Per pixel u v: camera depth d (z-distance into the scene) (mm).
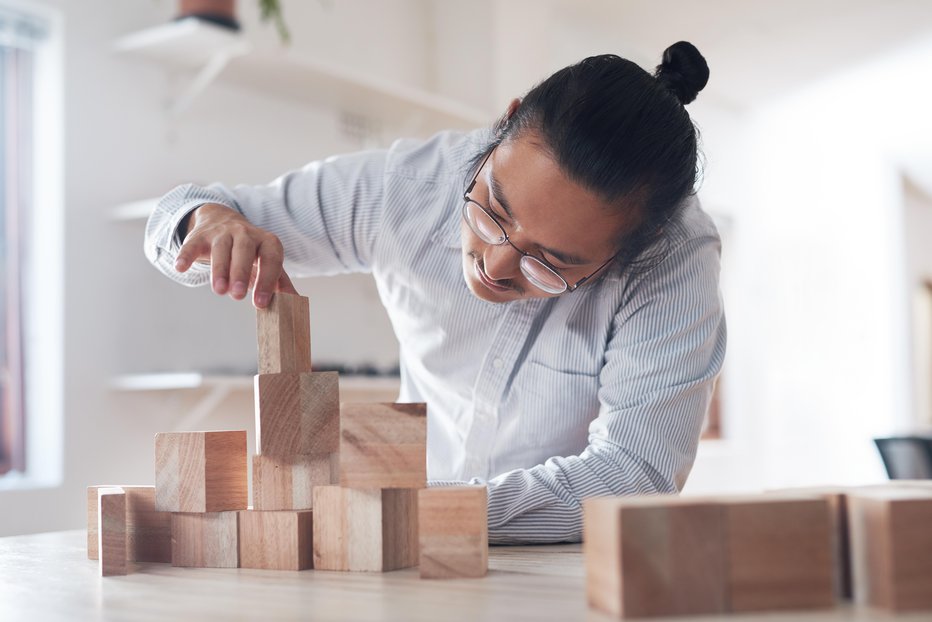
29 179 2936
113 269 3006
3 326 2895
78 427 2889
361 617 777
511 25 4223
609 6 4621
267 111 3512
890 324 7438
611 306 1396
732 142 6480
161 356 3131
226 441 1132
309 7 3770
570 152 1090
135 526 1167
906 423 7477
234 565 1096
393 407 1024
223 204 1501
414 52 4273
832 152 7203
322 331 3682
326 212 1575
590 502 812
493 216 1152
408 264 1526
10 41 2854
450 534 981
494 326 1484
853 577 805
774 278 6688
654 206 1174
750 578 766
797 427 6777
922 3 4656
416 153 1587
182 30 2838
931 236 8469
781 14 4781
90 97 2971
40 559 1194
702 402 1358
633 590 752
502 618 762
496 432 1518
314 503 1067
